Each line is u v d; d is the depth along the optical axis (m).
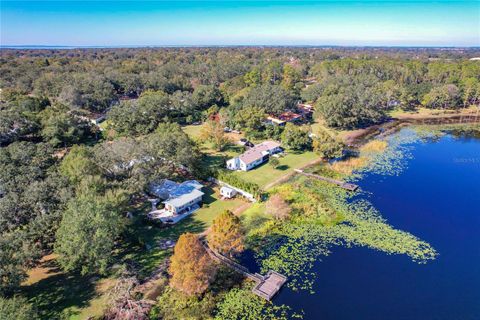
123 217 43.56
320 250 41.78
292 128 73.94
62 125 73.69
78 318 30.89
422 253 41.06
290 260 39.97
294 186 57.34
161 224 45.66
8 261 30.41
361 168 65.75
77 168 43.00
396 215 49.47
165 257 39.62
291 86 124.50
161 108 90.00
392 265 38.94
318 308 32.97
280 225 46.81
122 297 32.34
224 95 113.50
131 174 48.62
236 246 38.22
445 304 33.31
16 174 43.06
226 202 52.50
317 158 70.25
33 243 35.59
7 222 35.91
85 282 35.53
